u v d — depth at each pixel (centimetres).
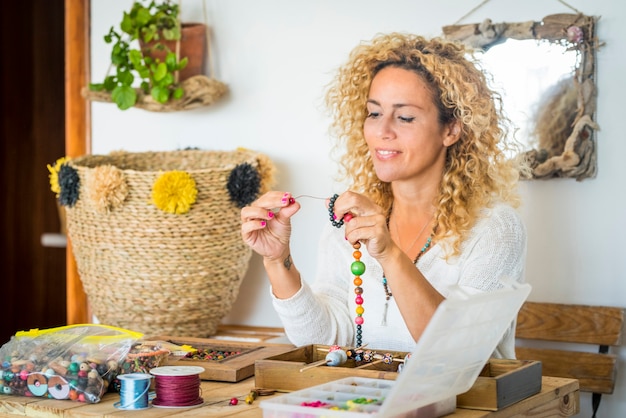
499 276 237
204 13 405
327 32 384
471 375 184
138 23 384
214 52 405
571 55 341
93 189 339
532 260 354
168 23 386
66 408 194
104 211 341
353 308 256
